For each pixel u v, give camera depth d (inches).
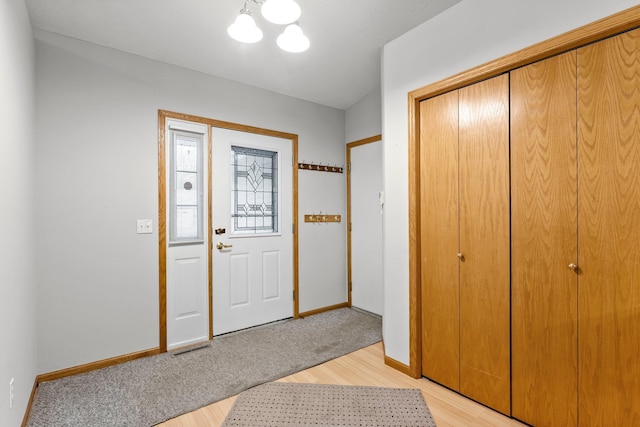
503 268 71.3
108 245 94.5
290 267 137.2
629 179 54.6
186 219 110.3
